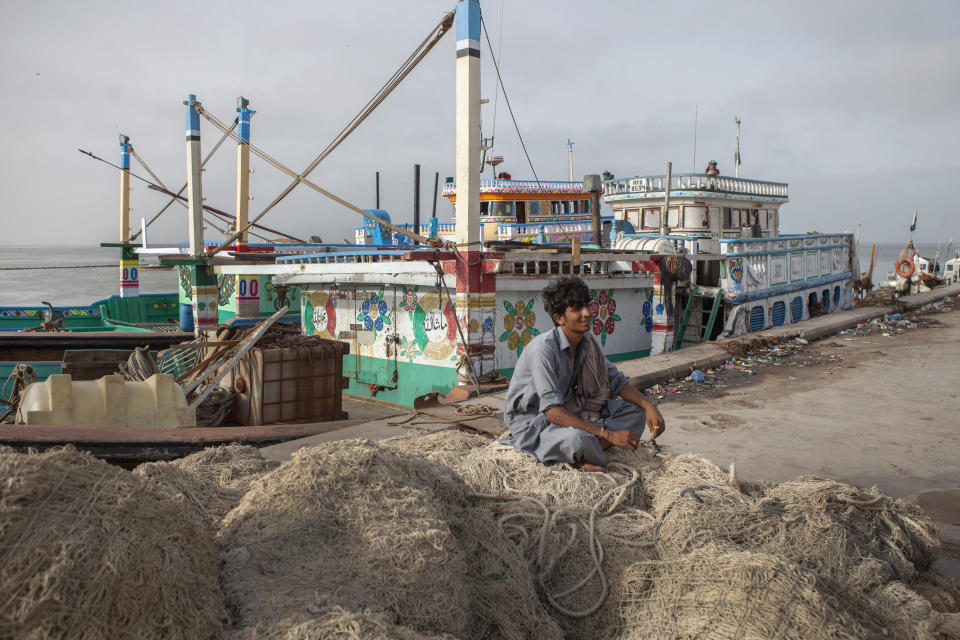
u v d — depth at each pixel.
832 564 2.92
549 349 4.11
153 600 1.93
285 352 8.45
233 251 16.48
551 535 3.28
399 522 2.55
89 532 1.89
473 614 2.79
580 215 20.64
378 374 11.72
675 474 3.83
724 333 13.25
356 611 2.21
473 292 9.27
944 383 9.09
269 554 2.47
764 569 2.53
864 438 6.54
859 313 15.94
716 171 19.00
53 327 16.02
